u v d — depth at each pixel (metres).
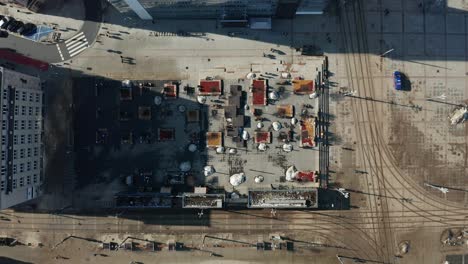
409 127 73.56
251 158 72.44
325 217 72.88
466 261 73.69
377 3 73.69
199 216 72.38
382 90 73.56
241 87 72.31
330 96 73.12
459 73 74.00
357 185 73.12
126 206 70.38
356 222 73.06
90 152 72.06
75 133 72.00
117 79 72.38
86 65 72.38
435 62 73.88
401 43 73.81
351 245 72.94
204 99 72.12
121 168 72.19
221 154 72.38
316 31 73.31
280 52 73.00
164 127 72.38
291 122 72.38
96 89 72.00
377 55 73.56
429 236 73.44
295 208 72.56
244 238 72.50
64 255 71.94
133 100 72.19
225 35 72.94
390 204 73.19
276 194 70.50
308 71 72.81
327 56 73.19
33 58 72.19
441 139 73.69
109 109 72.19
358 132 73.31
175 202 71.44
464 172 73.88
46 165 71.88
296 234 72.69
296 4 65.88
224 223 72.50
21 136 63.62
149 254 72.44
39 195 70.94
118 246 72.00
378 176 73.31
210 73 72.69
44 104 71.75
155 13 68.81
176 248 72.19
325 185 72.75
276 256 72.75
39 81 70.31
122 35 72.69
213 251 72.44
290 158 72.62
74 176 72.06
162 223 72.25
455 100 73.88
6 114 58.91
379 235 73.19
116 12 72.56
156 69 72.62
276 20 73.12
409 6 74.00
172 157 72.38
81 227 72.00
